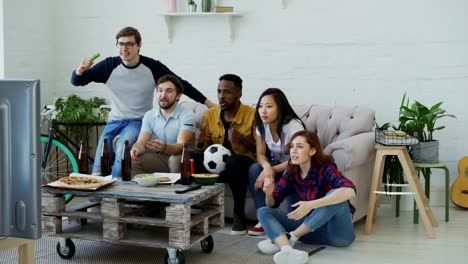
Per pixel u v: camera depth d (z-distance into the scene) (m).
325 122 3.97
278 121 3.58
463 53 4.45
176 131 3.66
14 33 4.76
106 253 3.30
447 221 4.08
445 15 4.46
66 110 4.79
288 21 4.74
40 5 5.07
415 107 4.08
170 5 4.91
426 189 4.14
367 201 3.92
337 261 3.13
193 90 4.12
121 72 3.90
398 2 4.52
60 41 5.26
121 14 5.13
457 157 4.54
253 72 4.86
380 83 4.60
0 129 1.21
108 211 2.95
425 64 4.52
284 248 2.99
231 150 3.85
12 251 3.33
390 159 4.14
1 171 1.21
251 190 3.67
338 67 4.67
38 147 1.21
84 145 3.39
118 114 3.99
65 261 3.14
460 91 4.48
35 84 1.19
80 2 5.21
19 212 1.22
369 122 3.91
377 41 4.58
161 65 4.00
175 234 2.84
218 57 4.93
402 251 3.34
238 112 3.85
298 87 4.77
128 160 3.24
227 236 3.66
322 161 3.18
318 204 2.98
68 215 3.04
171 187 3.05
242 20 4.84
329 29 4.66
